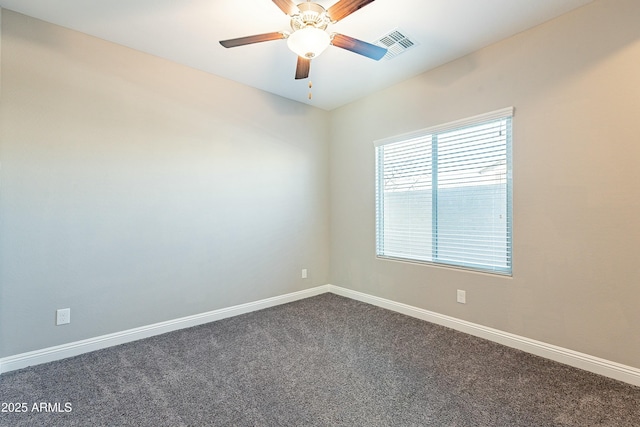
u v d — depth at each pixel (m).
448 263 2.99
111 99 2.59
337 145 4.18
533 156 2.38
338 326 3.02
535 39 2.36
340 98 3.85
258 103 3.55
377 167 3.69
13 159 2.18
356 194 3.93
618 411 1.72
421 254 3.23
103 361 2.31
